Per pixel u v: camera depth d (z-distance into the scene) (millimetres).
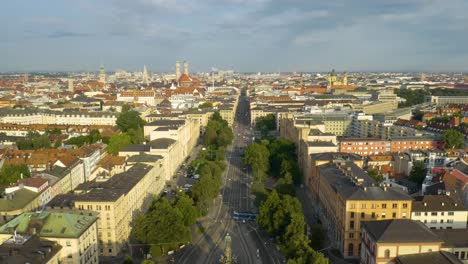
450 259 153875
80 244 171375
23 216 179250
